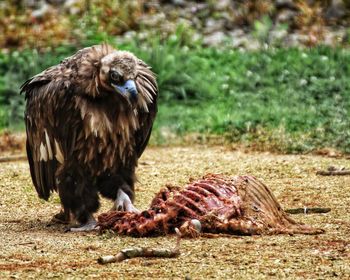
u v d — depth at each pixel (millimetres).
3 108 30516
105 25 38125
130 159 16609
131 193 16734
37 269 13258
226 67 32094
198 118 28062
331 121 25953
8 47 37438
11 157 24516
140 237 15141
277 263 13258
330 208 17188
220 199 15258
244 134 25938
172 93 30344
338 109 27328
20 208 18578
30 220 17391
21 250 14500
